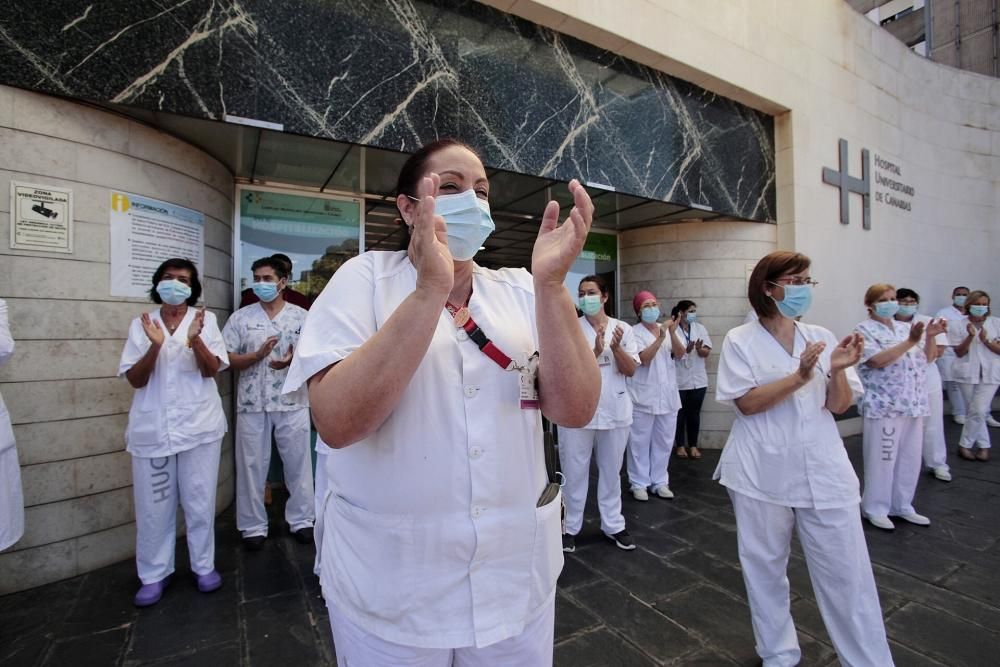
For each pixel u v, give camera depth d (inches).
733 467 85.3
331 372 32.9
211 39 118.3
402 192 43.4
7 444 92.7
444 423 36.7
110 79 109.1
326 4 132.0
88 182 113.7
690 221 240.2
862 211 272.8
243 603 104.6
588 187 180.4
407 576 36.2
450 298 40.5
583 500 136.7
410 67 144.2
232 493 161.6
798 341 84.0
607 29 175.5
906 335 148.3
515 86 163.9
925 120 321.1
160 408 105.0
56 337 110.3
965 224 341.4
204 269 140.6
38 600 104.4
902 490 150.8
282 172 158.6
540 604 40.8
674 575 117.0
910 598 107.0
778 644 81.5
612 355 134.0
